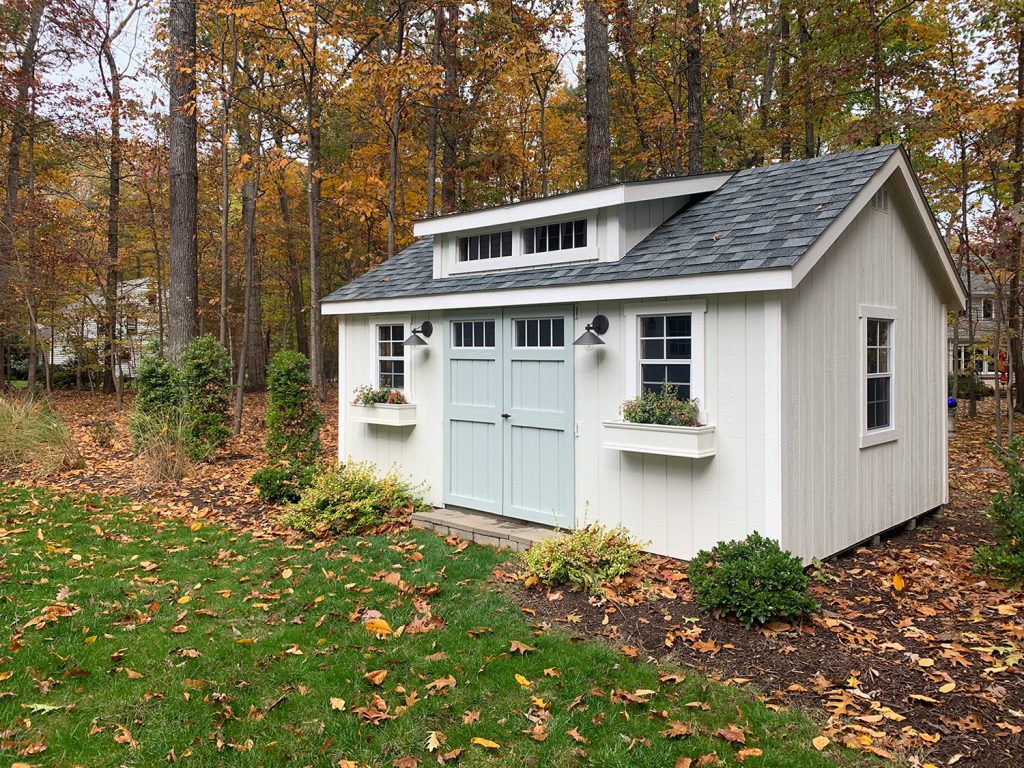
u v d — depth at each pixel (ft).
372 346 28.43
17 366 79.51
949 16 43.50
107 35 51.70
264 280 79.15
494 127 58.34
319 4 36.45
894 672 12.76
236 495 27.63
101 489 28.30
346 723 11.03
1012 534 17.72
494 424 23.84
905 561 19.79
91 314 56.34
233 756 10.16
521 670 12.88
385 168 54.75
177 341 39.42
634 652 13.58
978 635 14.39
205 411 35.19
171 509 25.41
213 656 13.33
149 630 14.47
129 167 59.62
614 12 43.32
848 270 20.01
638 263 19.79
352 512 23.52
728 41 50.39
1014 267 37.52
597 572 17.49
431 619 15.14
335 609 15.84
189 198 39.55
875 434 21.26
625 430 19.19
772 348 17.02
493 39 47.19
